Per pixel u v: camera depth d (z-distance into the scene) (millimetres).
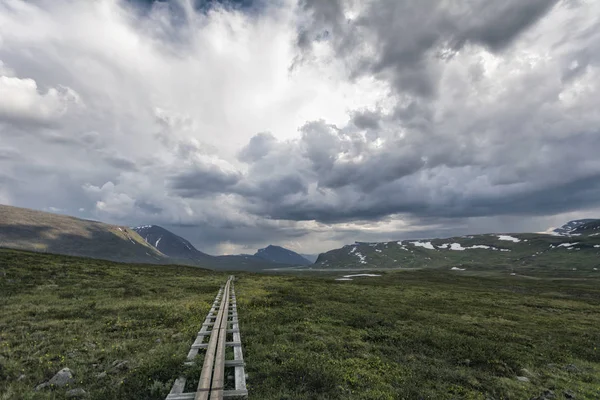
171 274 48438
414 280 78688
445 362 12266
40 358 9422
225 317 15320
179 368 8328
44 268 33250
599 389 10422
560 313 29578
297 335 13977
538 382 10984
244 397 6957
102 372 8586
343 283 52031
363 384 8969
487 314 25953
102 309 17656
